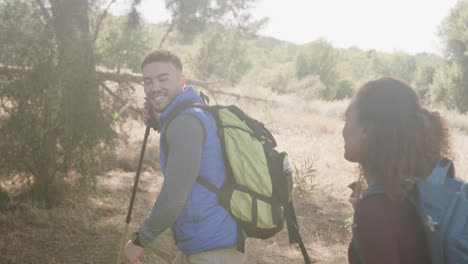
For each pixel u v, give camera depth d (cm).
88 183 495
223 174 192
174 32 1123
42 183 464
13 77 432
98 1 784
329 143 1009
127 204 516
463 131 1564
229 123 191
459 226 107
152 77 198
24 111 434
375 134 119
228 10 1110
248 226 191
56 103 448
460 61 2930
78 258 359
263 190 192
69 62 460
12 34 438
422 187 114
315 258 424
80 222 431
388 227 112
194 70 1202
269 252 422
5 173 451
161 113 202
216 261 190
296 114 1430
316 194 657
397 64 5188
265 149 197
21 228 405
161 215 174
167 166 180
